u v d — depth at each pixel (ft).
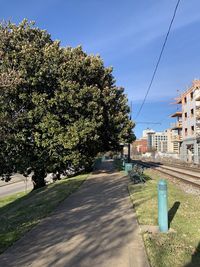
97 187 67.46
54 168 96.12
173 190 58.23
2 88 56.70
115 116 115.03
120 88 122.11
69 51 98.12
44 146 90.99
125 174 98.89
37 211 42.39
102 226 32.42
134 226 31.86
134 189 59.72
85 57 101.96
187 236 28.25
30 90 90.38
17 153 90.89
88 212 40.01
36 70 89.66
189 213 36.99
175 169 140.67
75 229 31.65
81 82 100.01
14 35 91.71
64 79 92.84
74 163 96.32
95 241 27.40
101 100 108.78
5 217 43.75
